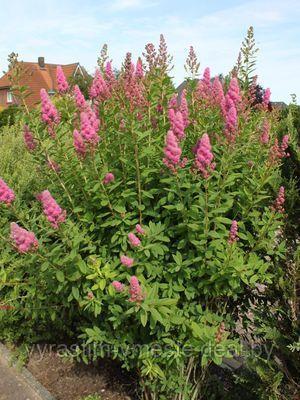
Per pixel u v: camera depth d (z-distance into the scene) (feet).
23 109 11.35
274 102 16.44
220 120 11.42
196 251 10.34
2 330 15.10
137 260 10.11
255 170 10.77
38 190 14.90
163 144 11.18
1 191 10.36
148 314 9.55
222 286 10.30
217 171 10.41
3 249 12.94
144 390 11.57
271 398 9.33
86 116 9.95
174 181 9.89
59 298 12.18
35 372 13.79
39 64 108.47
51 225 9.82
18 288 12.54
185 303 10.65
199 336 9.44
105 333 11.05
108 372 13.69
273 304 10.44
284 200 10.00
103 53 13.12
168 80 11.86
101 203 10.48
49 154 11.39
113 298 10.16
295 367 9.62
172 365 10.88
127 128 10.33
